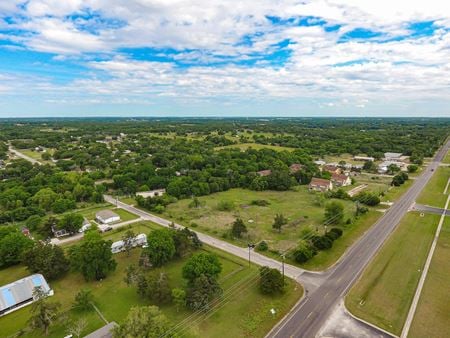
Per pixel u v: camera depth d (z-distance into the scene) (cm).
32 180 11375
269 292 4788
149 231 7731
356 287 4975
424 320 4147
